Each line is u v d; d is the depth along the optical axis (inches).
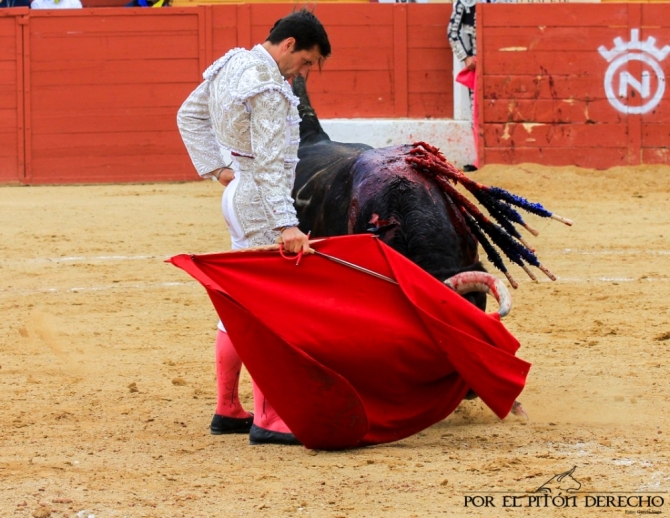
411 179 290.0
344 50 1037.2
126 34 1018.7
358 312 248.2
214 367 357.1
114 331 413.7
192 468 243.3
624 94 986.1
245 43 1029.2
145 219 740.0
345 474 234.5
